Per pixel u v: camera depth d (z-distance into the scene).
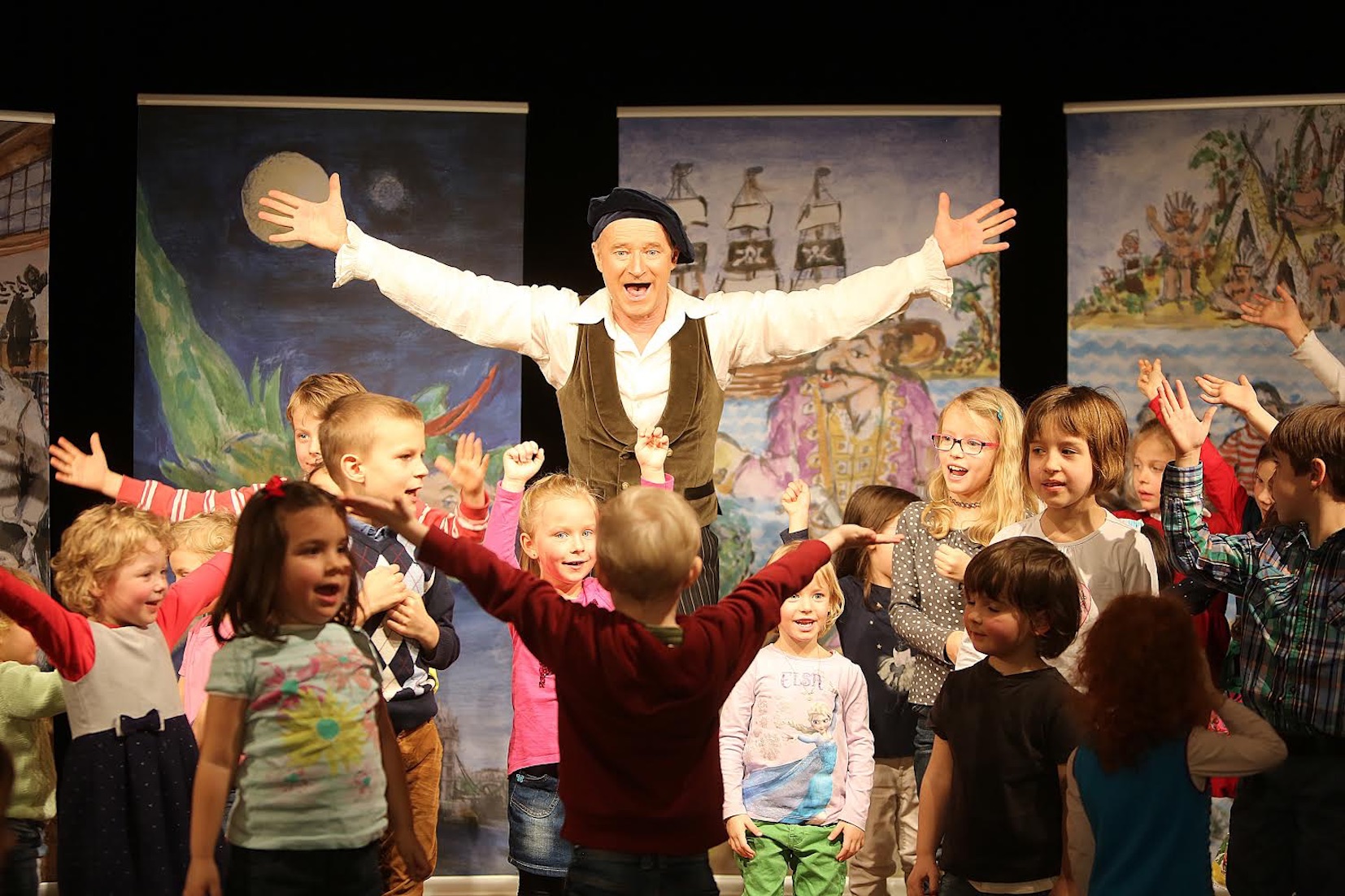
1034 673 2.55
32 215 4.32
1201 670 2.32
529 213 4.62
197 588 2.88
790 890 4.06
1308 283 4.27
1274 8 4.55
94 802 2.58
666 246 3.62
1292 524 2.72
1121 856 2.27
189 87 4.59
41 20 4.54
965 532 3.37
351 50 4.61
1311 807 2.60
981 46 4.61
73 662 2.57
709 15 4.61
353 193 4.36
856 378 4.35
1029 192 4.61
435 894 4.14
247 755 2.26
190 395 4.30
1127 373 4.29
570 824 2.21
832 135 4.39
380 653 2.88
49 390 4.41
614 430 3.59
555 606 2.19
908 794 3.67
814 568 2.39
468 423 4.34
